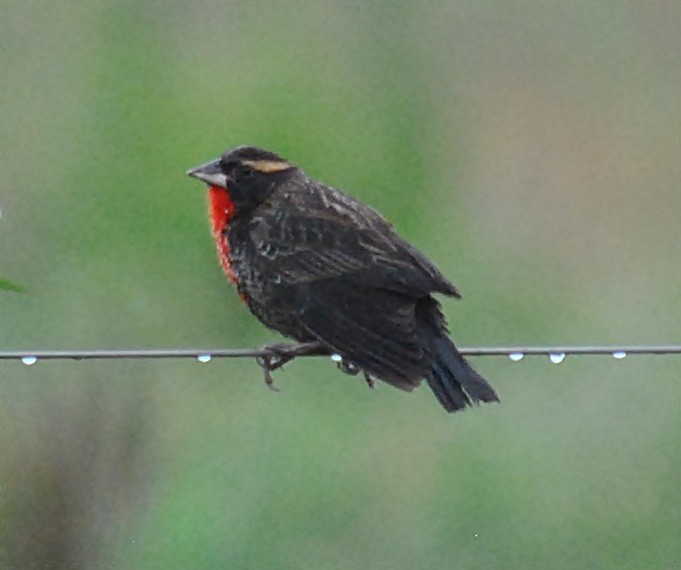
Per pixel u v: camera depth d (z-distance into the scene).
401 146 17.84
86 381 16.20
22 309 16.80
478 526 15.75
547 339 17.08
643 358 16.56
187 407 16.17
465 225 17.64
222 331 16.77
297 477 15.92
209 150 17.61
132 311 16.86
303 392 16.09
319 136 17.80
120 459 16.03
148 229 17.19
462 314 17.09
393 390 16.03
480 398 12.17
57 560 15.80
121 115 17.59
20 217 17.19
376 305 12.55
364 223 12.94
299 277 12.80
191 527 15.77
